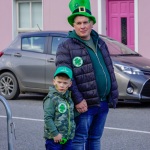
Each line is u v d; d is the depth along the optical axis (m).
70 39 6.79
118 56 13.88
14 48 14.94
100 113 6.96
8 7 21.41
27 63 14.55
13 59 14.84
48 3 20.70
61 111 6.57
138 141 9.76
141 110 13.20
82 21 6.71
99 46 6.90
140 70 13.27
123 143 9.60
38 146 9.39
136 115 12.44
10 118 7.16
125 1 19.88
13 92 14.93
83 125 6.79
